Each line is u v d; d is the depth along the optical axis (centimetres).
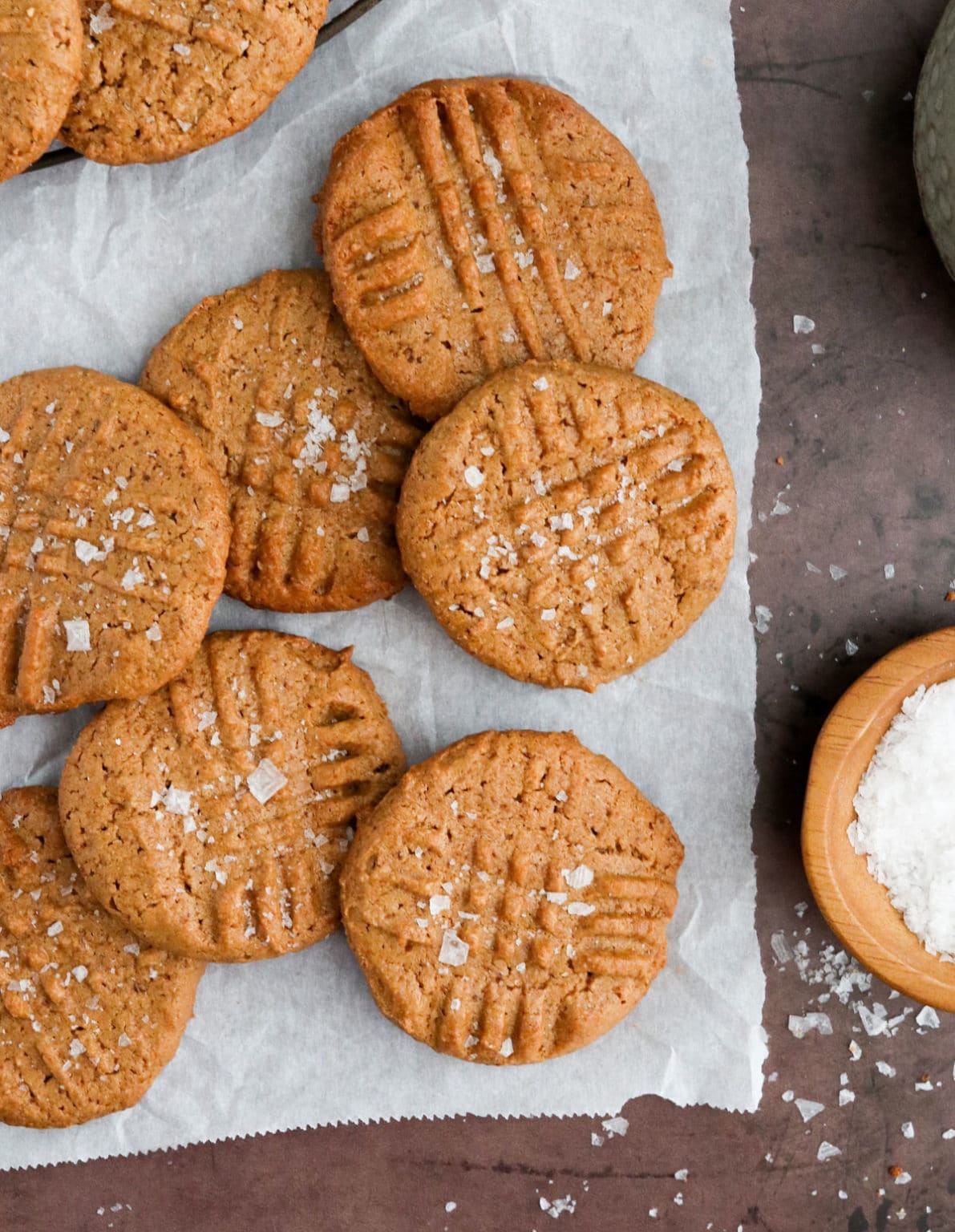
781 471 53
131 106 49
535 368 50
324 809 51
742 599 52
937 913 51
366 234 50
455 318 50
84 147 50
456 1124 53
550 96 50
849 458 53
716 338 52
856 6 52
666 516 50
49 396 50
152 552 49
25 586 50
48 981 51
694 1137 53
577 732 52
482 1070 52
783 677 53
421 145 50
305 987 52
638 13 52
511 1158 53
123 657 49
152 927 50
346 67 51
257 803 50
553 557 50
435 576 50
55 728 52
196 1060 52
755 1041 53
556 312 50
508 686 52
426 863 50
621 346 51
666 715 52
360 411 51
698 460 50
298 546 51
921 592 53
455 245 50
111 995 51
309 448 51
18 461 50
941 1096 53
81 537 50
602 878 51
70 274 51
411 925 50
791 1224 53
